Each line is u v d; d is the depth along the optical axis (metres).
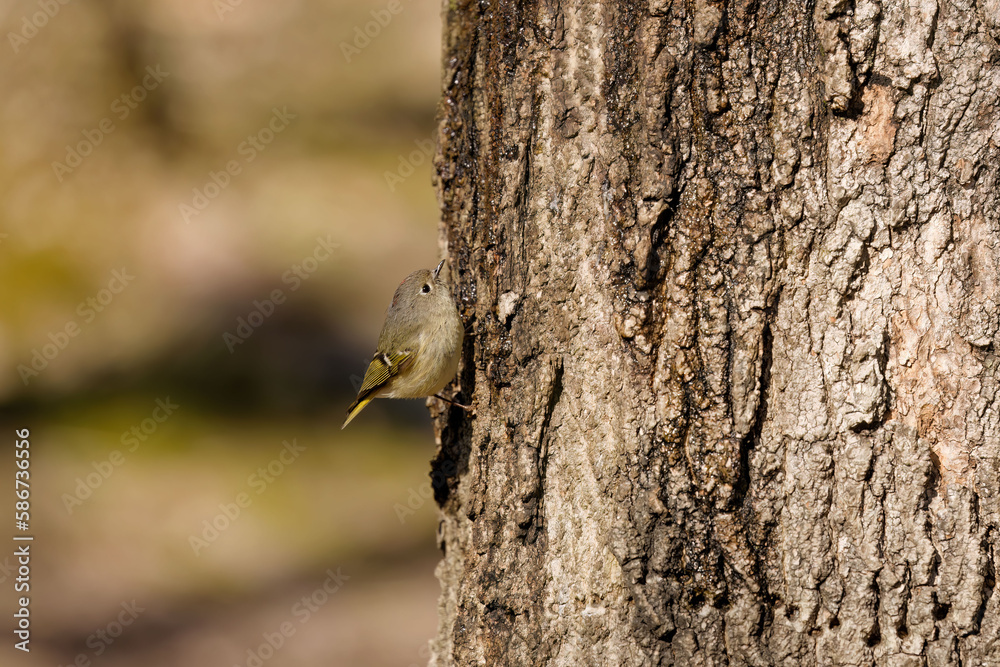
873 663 5.76
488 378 7.16
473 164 7.27
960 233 5.64
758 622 5.89
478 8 7.11
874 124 5.67
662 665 6.11
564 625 6.53
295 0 29.75
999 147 5.57
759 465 5.88
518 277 6.80
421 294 8.69
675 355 6.02
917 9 5.57
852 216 5.71
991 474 5.61
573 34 6.38
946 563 5.66
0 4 23.17
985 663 5.61
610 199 6.21
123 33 24.62
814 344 5.79
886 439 5.73
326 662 12.63
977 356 5.63
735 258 5.88
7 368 19.44
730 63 5.83
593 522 6.46
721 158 5.88
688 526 6.01
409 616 13.98
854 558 5.76
